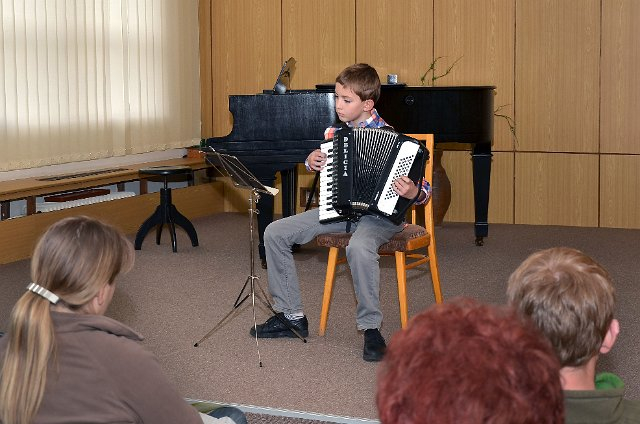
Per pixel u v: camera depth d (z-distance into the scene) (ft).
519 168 23.02
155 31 23.50
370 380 10.64
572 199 22.72
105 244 5.12
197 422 5.27
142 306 14.37
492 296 14.94
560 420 2.57
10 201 18.83
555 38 22.39
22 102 19.02
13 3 18.54
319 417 9.40
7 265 17.79
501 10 22.70
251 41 24.98
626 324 13.07
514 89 22.82
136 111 22.88
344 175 11.63
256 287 15.72
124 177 20.97
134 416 5.10
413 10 23.40
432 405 2.49
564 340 4.19
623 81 22.03
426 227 12.92
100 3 21.29
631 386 10.36
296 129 16.52
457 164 23.50
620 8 21.85
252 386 10.45
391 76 22.45
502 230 22.03
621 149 22.25
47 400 4.93
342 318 13.56
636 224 22.35
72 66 20.44
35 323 4.85
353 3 23.91
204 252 19.16
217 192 25.43
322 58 24.35
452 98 18.24
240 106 16.52
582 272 4.27
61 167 20.70
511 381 2.50
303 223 12.26
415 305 14.42
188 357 11.63
